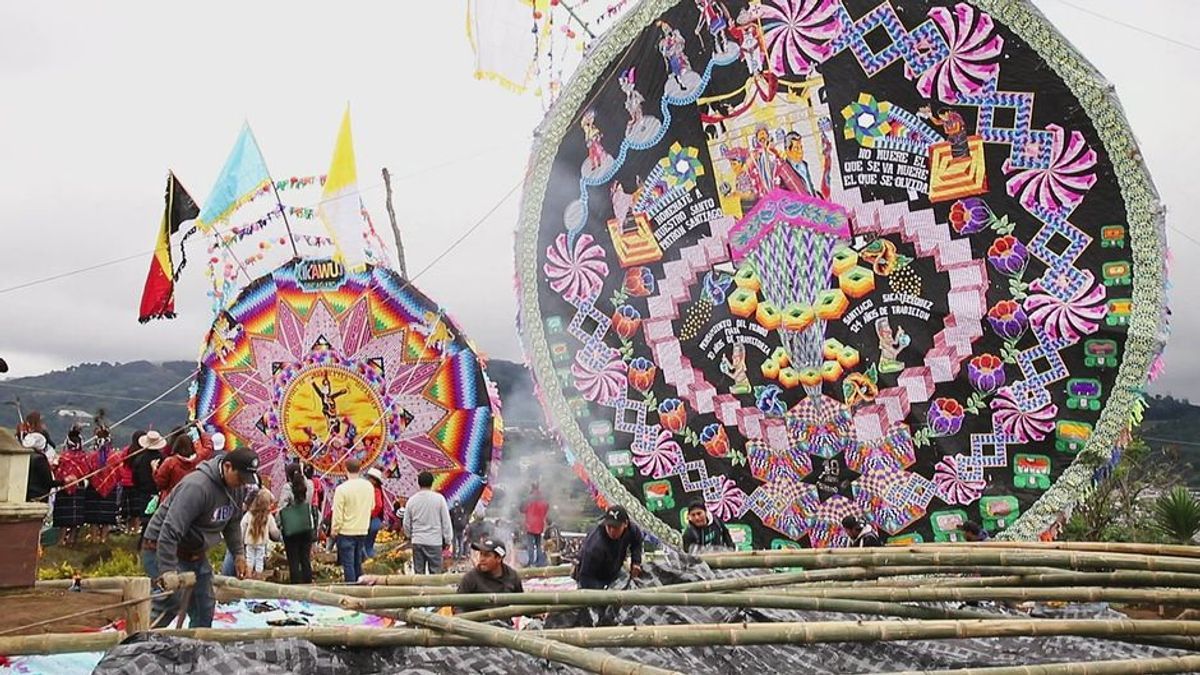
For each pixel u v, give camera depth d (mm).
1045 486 13211
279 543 19094
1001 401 13430
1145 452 19406
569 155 15070
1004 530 13328
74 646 5887
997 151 13422
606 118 14969
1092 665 5855
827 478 14117
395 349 21312
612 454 14875
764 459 14406
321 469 21469
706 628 6031
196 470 8648
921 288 13797
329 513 21281
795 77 14250
